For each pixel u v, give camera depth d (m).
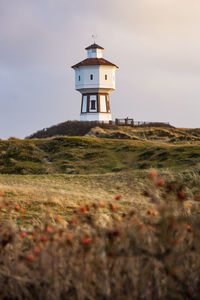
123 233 8.55
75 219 9.73
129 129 94.44
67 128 97.56
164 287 8.59
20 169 58.78
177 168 45.84
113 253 8.21
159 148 59.72
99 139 72.94
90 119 116.94
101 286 8.13
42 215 22.33
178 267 8.51
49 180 42.31
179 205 9.34
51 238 8.73
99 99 117.12
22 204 25.45
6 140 74.75
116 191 35.22
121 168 55.62
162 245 8.62
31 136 101.38
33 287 8.93
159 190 19.31
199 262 8.77
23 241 10.66
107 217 16.66
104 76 116.06
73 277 8.58
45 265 8.50
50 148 69.38
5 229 10.75
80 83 117.38
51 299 8.25
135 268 8.37
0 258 9.59
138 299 8.11
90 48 120.56
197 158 50.34
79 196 30.22
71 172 56.88
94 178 41.97
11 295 8.99
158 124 106.25
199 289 8.58
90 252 8.49
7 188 30.56
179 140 79.88
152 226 9.16
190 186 34.22
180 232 9.10
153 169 42.22
